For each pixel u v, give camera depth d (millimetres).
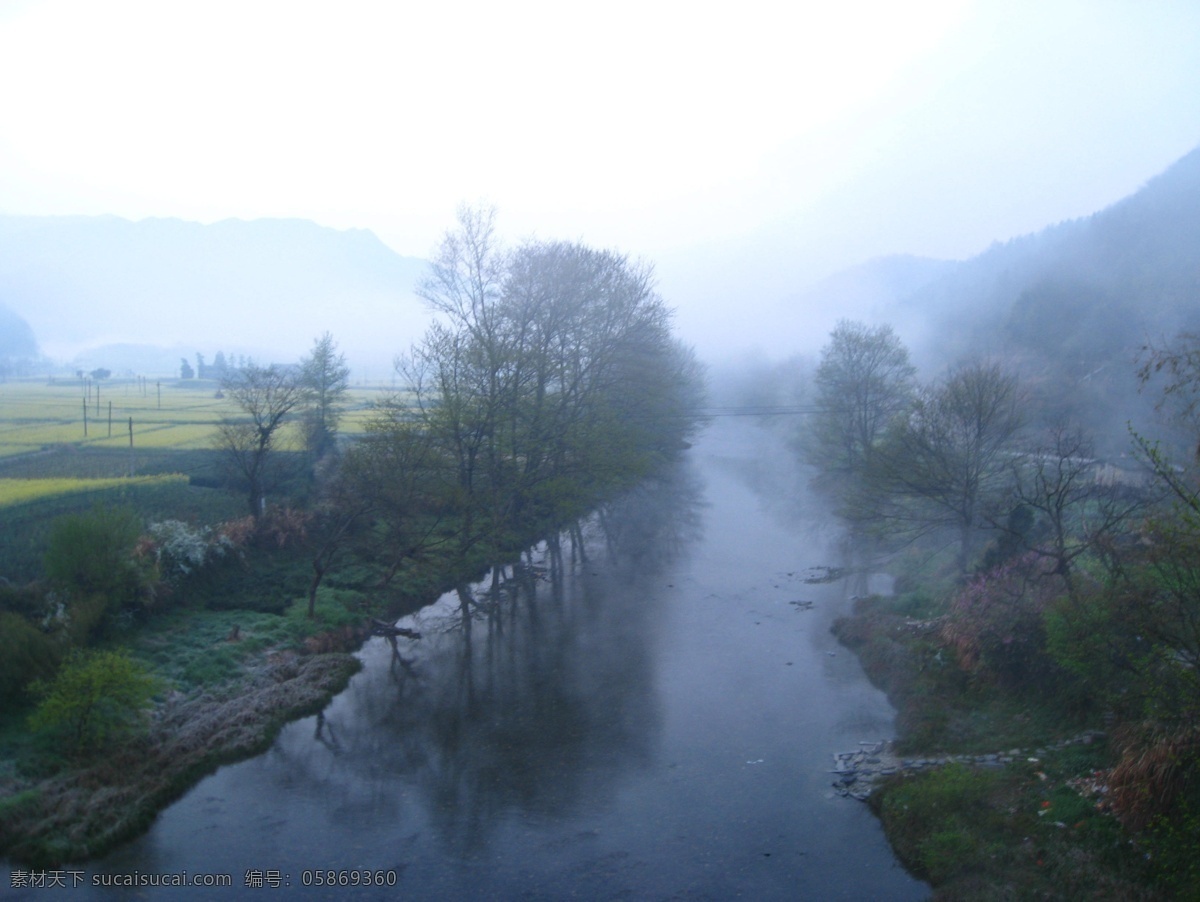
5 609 21438
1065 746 16828
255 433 37531
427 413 31469
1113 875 12766
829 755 19344
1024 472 32812
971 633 21812
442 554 33281
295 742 20297
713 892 13977
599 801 17328
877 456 32000
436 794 17703
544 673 25172
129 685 18031
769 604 32375
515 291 36031
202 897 13805
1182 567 14812
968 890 13242
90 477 39031
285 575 31625
